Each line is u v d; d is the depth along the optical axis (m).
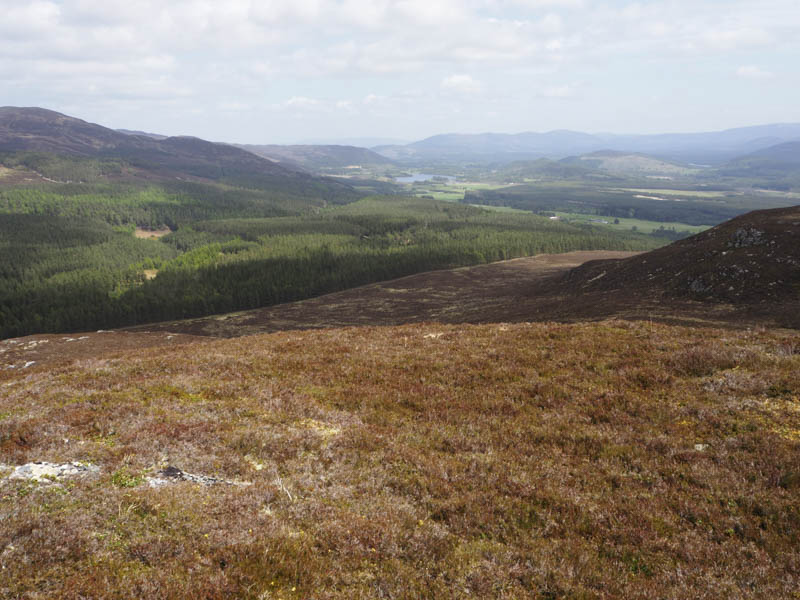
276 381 19.69
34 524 7.80
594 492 11.54
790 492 10.82
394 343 26.34
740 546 9.38
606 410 16.33
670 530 10.03
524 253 191.12
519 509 10.62
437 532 9.36
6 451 11.41
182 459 11.66
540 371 20.19
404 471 12.29
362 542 8.68
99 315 135.25
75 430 13.09
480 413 16.70
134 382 18.92
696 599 7.88
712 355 19.20
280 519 9.12
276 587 7.25
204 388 18.31
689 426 14.67
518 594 7.89
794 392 15.33
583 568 8.68
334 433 14.62
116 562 7.32
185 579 7.07
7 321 132.88
